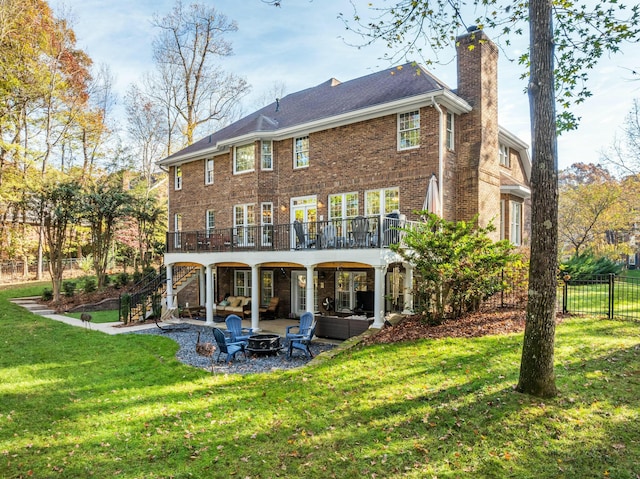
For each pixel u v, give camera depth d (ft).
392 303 48.65
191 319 58.08
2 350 37.60
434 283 35.99
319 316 42.14
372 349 31.19
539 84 20.20
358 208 50.34
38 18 87.15
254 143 59.52
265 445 17.79
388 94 49.75
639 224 101.30
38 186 73.77
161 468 16.31
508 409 18.74
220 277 68.59
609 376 21.57
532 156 20.65
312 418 20.10
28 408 23.12
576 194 93.86
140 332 47.44
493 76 51.21
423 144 45.34
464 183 47.96
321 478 15.11
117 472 16.11
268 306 60.39
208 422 20.43
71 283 77.46
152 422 20.68
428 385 22.68
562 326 32.01
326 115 53.31
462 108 47.26
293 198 57.52
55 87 92.63
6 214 93.20
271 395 23.73
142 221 87.86
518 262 38.29
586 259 71.20
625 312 37.17
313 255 42.27
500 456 15.52
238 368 30.81
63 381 27.94
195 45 107.45
